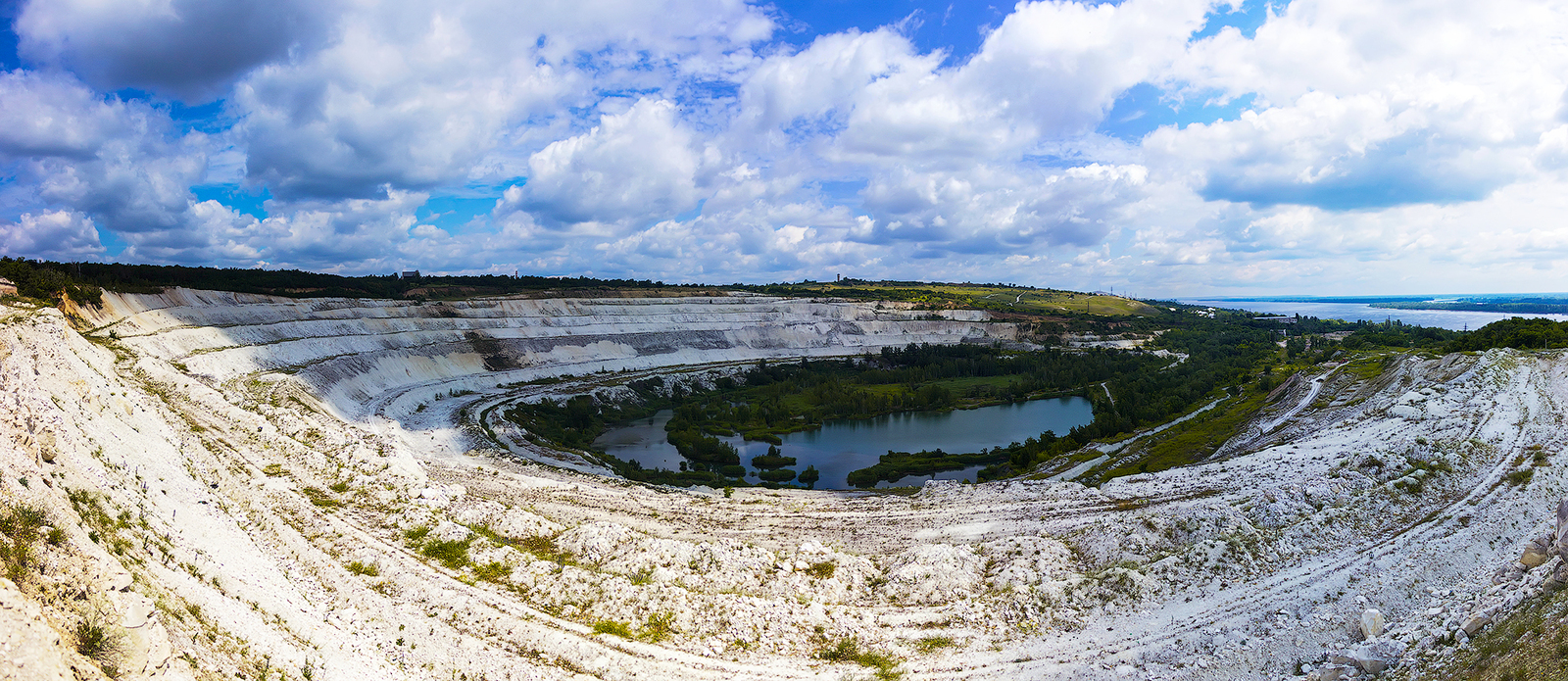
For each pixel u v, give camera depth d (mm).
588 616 37688
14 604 16266
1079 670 33094
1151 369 180250
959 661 34469
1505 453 58406
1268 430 86250
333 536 43312
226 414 62969
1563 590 25750
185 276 154875
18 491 21125
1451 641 28078
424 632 34656
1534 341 113438
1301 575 40969
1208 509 49312
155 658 19406
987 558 47250
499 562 42469
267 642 25656
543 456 89938
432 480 63062
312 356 119500
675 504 61719
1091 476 74688
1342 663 29688
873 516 57656
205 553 29766
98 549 21859
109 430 36156
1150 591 39625
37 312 51719
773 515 58312
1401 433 66688
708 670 33594
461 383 140750
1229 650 33375
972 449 107375
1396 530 46375
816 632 37219
